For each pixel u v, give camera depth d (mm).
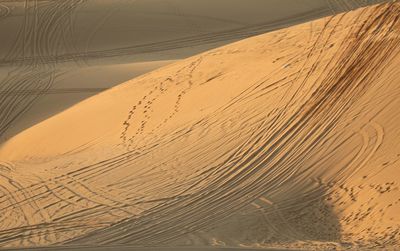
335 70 28062
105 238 22031
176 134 29516
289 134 25953
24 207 26453
